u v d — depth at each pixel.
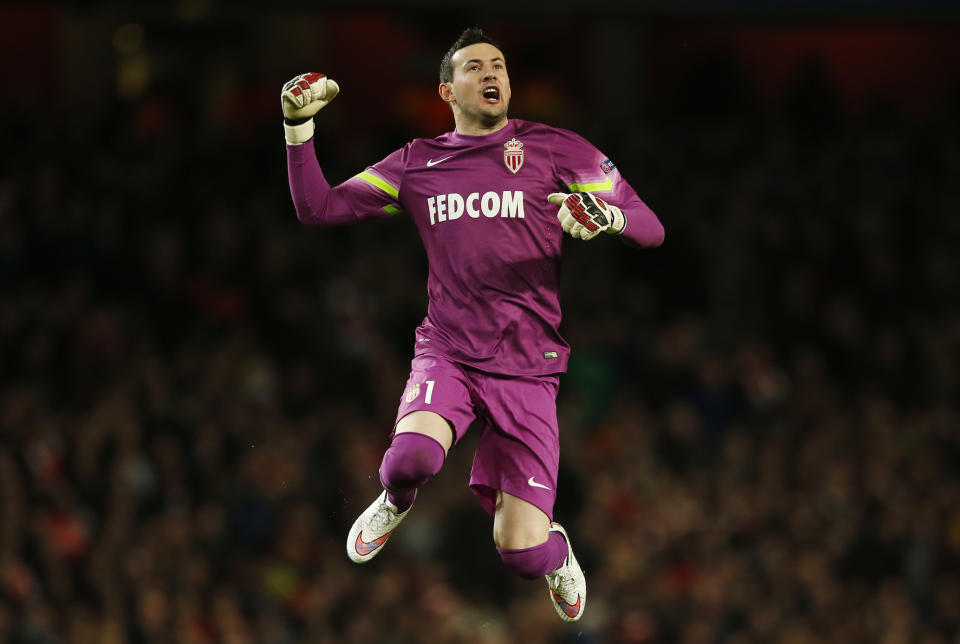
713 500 40.12
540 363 16.44
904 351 47.44
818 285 49.28
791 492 41.28
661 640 35.31
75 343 38.03
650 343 44.97
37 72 56.94
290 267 43.31
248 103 54.25
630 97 63.25
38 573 31.69
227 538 34.75
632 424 41.94
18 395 35.59
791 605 37.28
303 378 40.09
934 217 52.78
